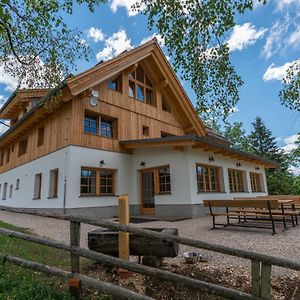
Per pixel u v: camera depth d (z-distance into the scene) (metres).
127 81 12.77
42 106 10.23
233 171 13.08
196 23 3.69
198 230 6.72
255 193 14.56
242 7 3.49
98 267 3.51
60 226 7.38
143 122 13.17
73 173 9.65
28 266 2.96
